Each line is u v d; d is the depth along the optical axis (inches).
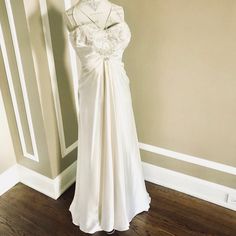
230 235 67.4
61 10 64.9
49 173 76.2
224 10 56.4
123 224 67.2
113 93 57.2
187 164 75.5
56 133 73.2
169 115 72.4
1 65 68.0
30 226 71.2
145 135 78.7
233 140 67.0
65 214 74.3
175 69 66.4
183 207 75.0
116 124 59.1
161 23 63.3
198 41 61.3
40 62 63.4
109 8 54.8
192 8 59.0
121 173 63.1
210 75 63.1
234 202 72.9
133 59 70.2
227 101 63.8
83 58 56.0
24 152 78.1
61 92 71.4
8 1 58.3
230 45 58.6
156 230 69.2
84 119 60.5
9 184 82.2
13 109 72.8
